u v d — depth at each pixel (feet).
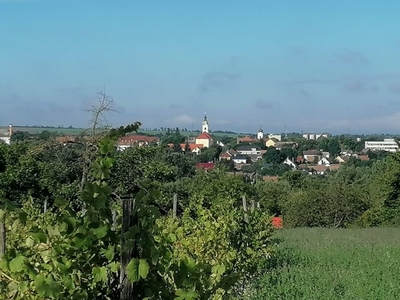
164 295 15.38
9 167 92.63
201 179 129.49
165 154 146.92
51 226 16.12
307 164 460.55
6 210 16.40
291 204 209.15
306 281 50.47
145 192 15.01
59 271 15.26
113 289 15.15
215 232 43.24
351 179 306.55
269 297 42.65
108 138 15.40
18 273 15.72
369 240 95.45
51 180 84.84
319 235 108.47
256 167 402.72
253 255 51.90
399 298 44.93
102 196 15.03
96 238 14.87
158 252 14.78
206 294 16.81
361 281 51.62
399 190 174.81
